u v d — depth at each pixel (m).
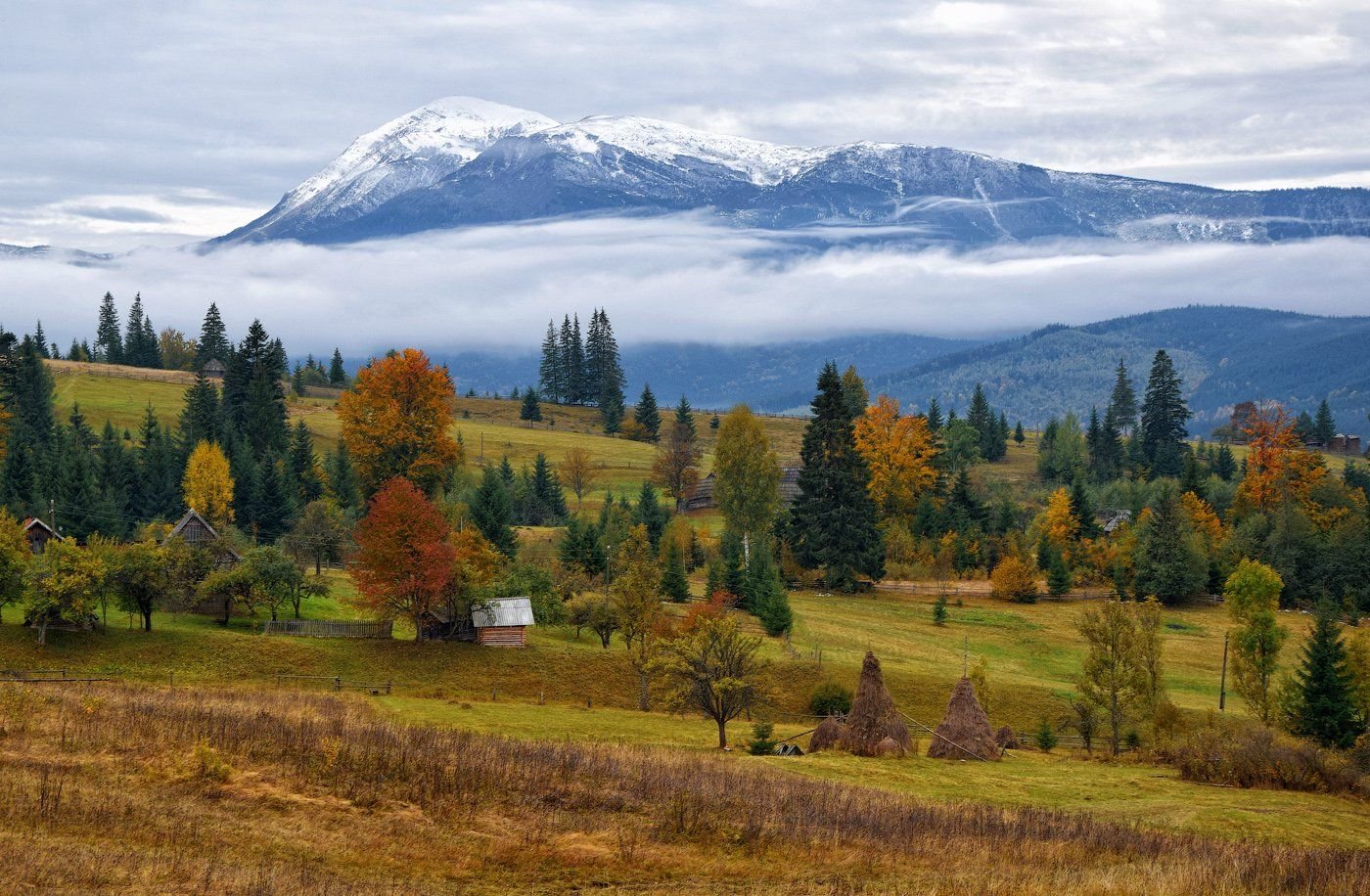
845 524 147.62
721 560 134.62
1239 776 72.00
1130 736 89.62
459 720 72.88
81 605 83.50
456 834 44.41
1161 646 89.31
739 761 65.56
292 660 88.31
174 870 37.25
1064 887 43.00
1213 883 44.59
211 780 46.56
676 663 74.25
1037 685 103.06
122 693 65.62
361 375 129.62
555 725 74.69
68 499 135.50
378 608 95.62
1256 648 97.00
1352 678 89.25
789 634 110.75
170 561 94.25
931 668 105.88
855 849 47.38
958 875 44.19
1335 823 61.38
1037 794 64.19
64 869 36.09
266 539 145.75
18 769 45.22
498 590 104.50
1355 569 151.88
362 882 38.31
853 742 74.25
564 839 45.00
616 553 132.62
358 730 57.56
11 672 77.62
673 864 43.78
